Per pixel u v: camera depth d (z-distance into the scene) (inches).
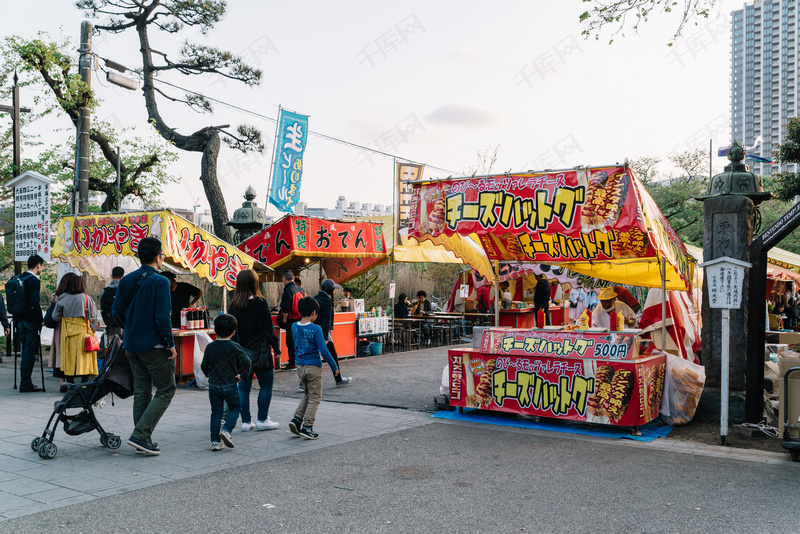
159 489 187.0
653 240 252.4
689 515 167.5
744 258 294.2
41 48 468.4
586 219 262.2
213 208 660.1
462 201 292.2
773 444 250.8
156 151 605.0
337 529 156.3
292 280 440.1
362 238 539.8
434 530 156.0
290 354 451.2
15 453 227.3
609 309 327.3
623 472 208.7
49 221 444.1
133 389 239.5
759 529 157.6
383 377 425.1
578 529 157.1
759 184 304.0
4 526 155.3
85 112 452.8
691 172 1108.5
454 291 749.3
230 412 236.5
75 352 357.1
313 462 219.1
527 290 764.6
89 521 159.8
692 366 291.4
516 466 215.6
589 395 267.9
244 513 167.0
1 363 502.3
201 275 371.9
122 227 368.5
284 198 530.9
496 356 291.3
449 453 232.8
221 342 235.3
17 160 550.9
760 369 266.2
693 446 247.6
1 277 653.3
